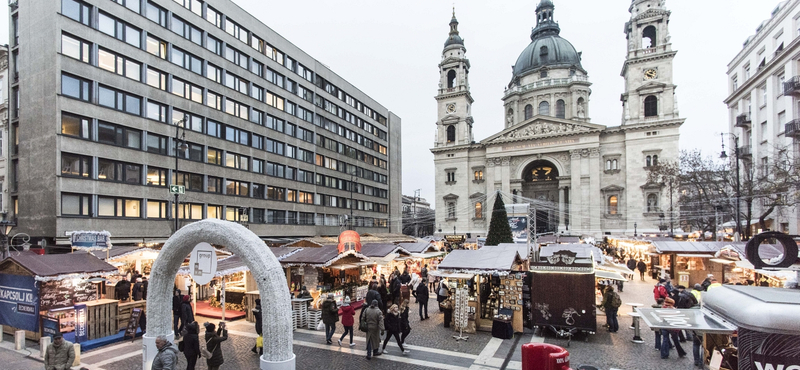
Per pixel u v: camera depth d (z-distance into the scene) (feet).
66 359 30.83
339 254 63.00
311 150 185.26
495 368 37.99
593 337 47.98
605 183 212.64
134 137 110.32
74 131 96.99
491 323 52.29
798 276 18.47
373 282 55.67
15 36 106.63
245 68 149.89
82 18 100.22
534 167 244.01
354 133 223.51
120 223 104.47
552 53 270.05
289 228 167.63
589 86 259.60
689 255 80.79
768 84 122.42
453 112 258.16
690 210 134.00
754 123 131.95
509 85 298.35
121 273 72.23
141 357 41.42
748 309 13.07
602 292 63.10
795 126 101.81
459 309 48.52
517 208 114.73
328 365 38.75
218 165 134.92
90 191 98.73
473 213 242.58
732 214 102.37
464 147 246.06
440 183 253.44
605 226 208.85
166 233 116.06
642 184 202.28
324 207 193.47
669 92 204.74
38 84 96.84
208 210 130.93
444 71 265.13
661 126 201.57
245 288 61.26
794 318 12.12
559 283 47.83
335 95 207.31
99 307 47.44
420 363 39.29
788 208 110.01
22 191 99.45
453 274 49.11
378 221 245.04
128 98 109.50
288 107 172.14
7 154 104.78
